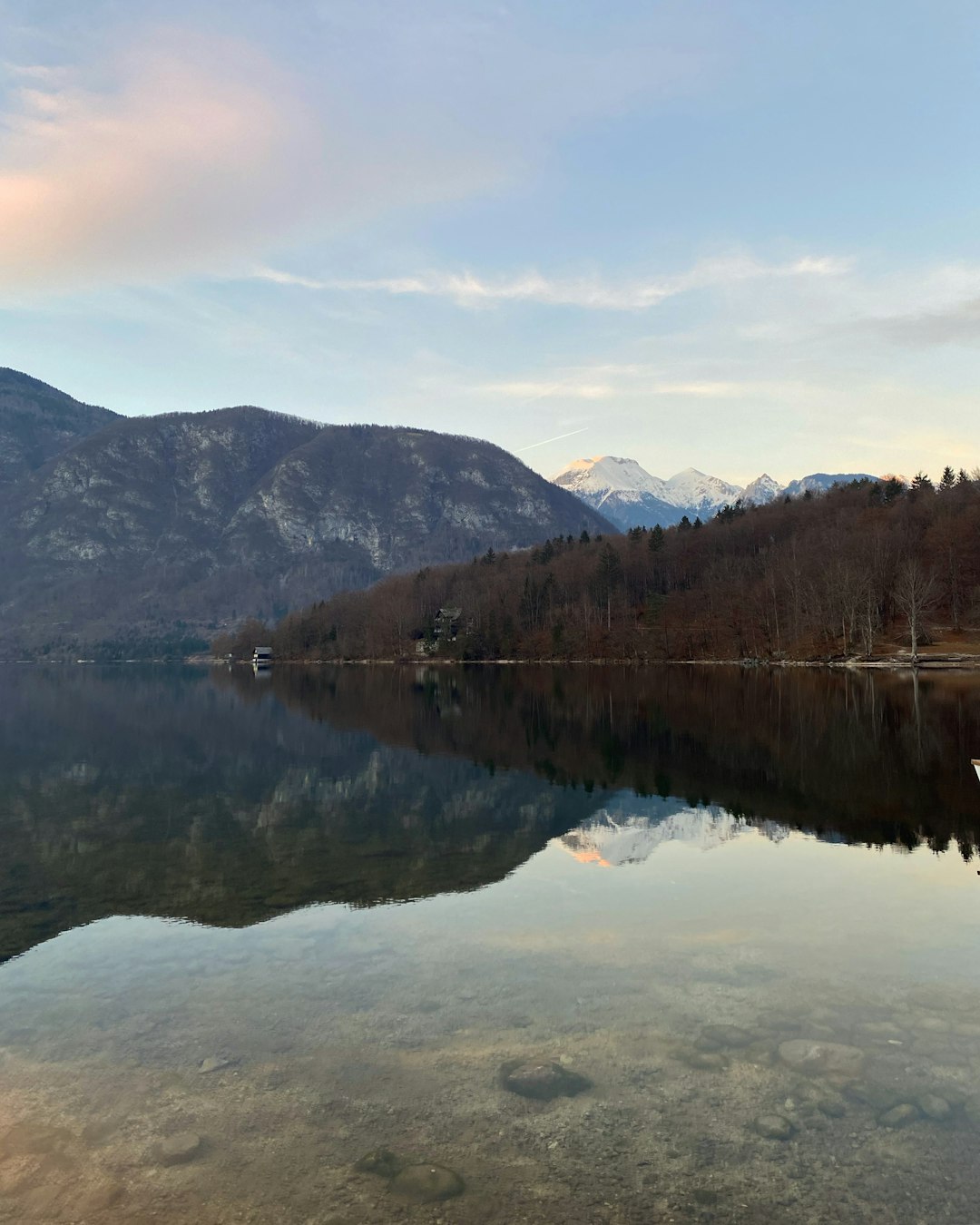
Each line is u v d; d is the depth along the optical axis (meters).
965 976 11.91
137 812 26.11
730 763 33.38
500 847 20.94
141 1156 7.92
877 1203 7.02
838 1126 8.14
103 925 15.32
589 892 16.75
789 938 13.70
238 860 20.02
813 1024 10.39
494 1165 7.65
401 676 138.25
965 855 18.98
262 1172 7.63
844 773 30.17
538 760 36.06
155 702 80.69
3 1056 10.04
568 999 11.37
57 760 38.56
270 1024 10.77
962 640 117.75
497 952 13.35
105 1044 10.32
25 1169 7.75
